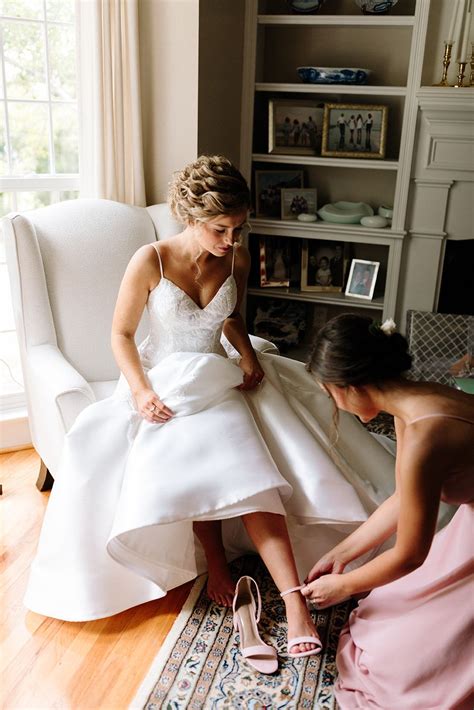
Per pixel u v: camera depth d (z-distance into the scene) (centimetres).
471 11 350
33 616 216
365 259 419
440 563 179
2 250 330
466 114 349
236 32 354
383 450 246
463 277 384
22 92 316
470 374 312
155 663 195
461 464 154
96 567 210
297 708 181
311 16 357
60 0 311
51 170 324
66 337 277
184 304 228
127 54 307
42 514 268
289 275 420
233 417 213
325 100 400
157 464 202
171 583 221
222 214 208
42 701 183
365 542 189
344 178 412
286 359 259
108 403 224
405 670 168
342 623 212
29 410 274
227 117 360
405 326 398
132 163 324
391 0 351
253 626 206
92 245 283
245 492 196
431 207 374
